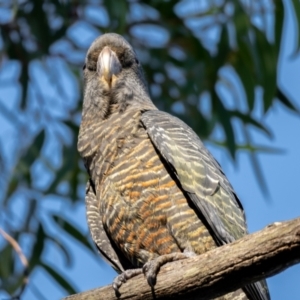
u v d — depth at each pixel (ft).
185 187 31.19
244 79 45.32
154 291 27.45
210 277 26.23
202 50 46.68
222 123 44.88
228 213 31.86
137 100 35.47
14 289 45.70
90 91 35.37
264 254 25.16
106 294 28.30
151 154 31.89
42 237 45.70
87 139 34.06
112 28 43.86
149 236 31.40
